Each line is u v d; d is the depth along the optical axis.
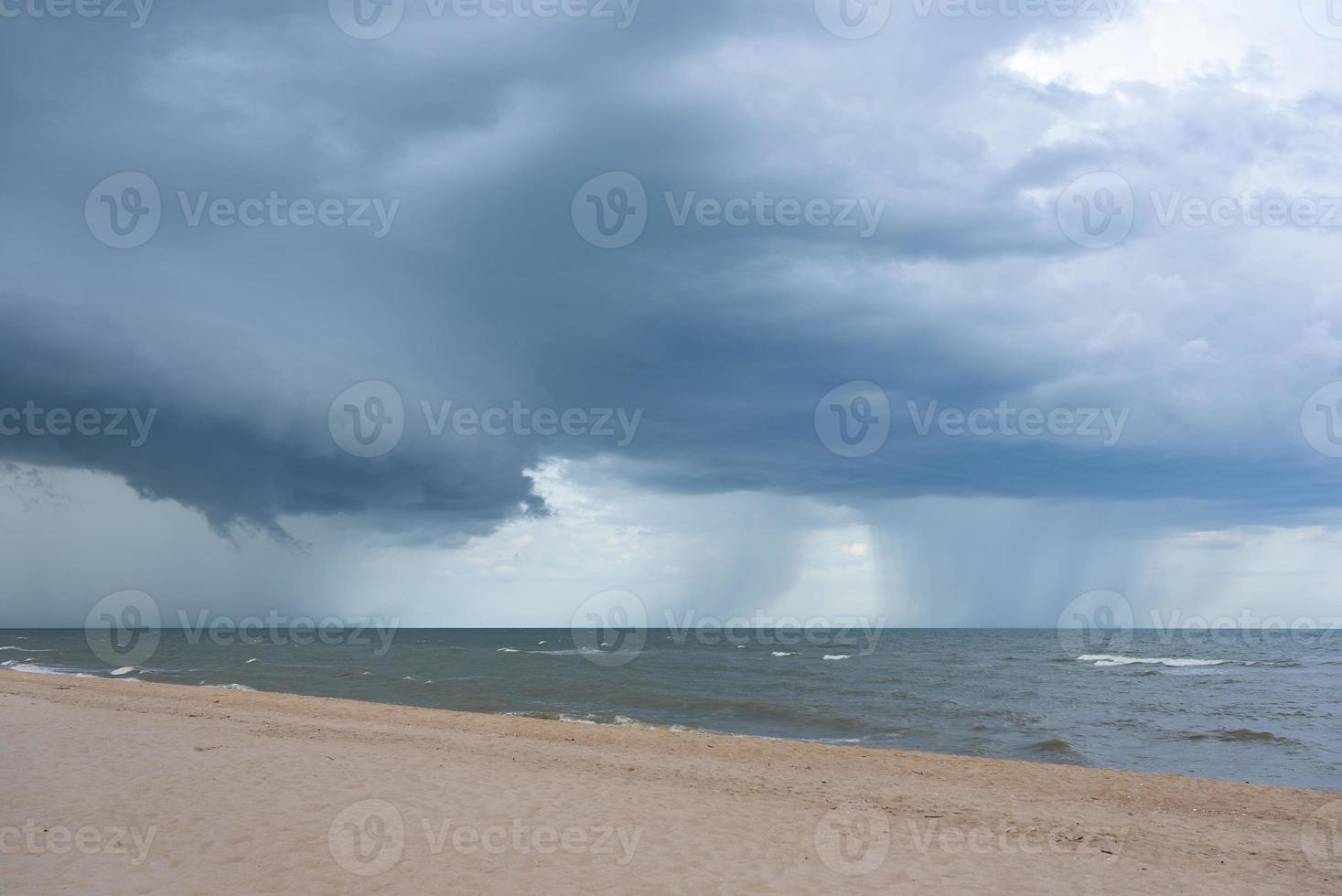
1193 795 14.85
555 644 101.94
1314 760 21.02
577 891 8.10
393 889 7.95
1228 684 42.31
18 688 26.38
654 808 11.80
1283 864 10.06
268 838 9.38
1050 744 22.64
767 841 10.27
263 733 17.53
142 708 21.47
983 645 95.94
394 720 22.05
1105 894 8.70
